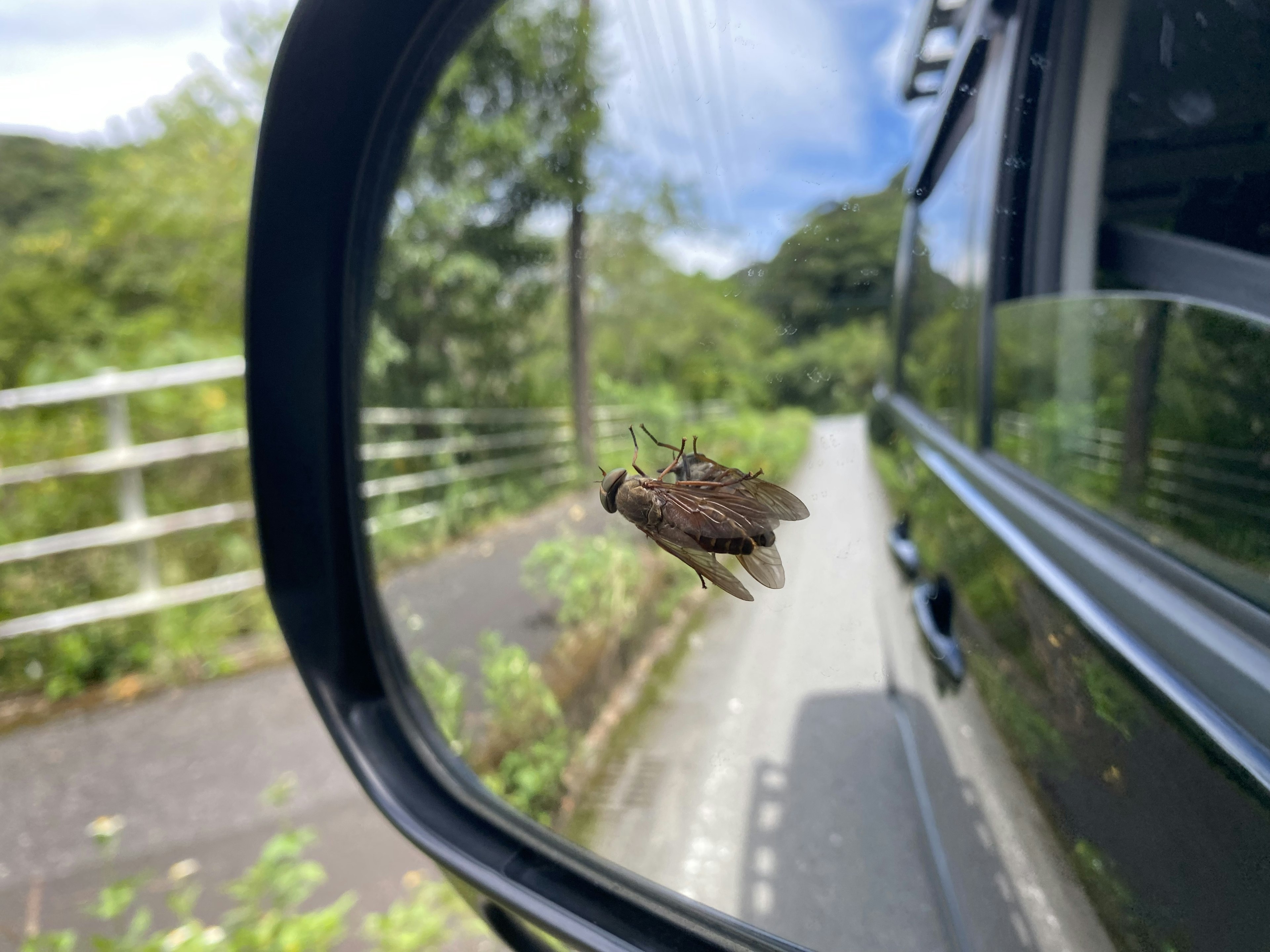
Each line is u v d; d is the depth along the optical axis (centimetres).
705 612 18
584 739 15
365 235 14
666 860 10
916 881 8
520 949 10
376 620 14
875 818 9
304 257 13
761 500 8
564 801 13
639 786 12
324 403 14
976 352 11
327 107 13
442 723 15
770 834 9
